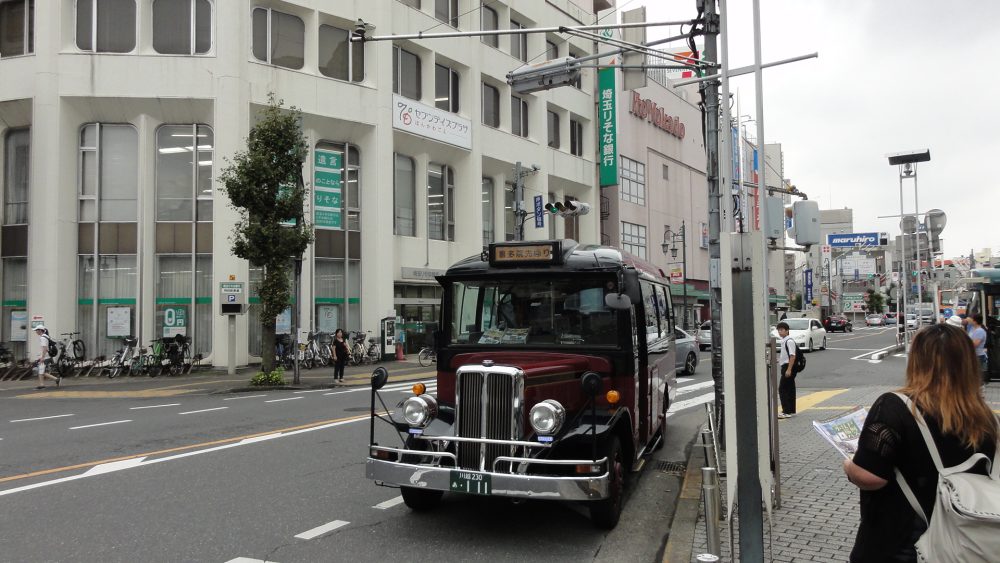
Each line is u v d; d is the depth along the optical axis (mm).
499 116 32875
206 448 9477
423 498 6418
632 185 43812
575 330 6492
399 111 26359
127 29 22484
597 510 5812
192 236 22797
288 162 18172
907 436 2617
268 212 18125
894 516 2674
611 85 39750
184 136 23000
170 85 21859
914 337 2797
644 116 45438
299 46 24375
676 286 45625
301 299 24047
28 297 21766
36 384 19109
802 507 6039
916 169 26578
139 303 22344
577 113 38656
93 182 22562
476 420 5559
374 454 5742
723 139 4859
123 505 6648
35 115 21609
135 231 22641
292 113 18625
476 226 29906
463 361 6559
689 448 9656
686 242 51344
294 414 12883
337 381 19203
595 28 9586
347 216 25562
